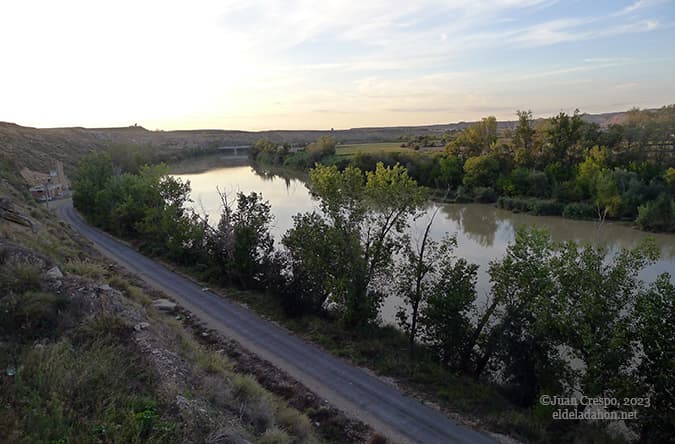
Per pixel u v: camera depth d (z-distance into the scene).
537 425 15.00
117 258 35.03
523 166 70.19
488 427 14.92
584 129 70.44
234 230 29.34
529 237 18.28
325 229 24.27
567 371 17.17
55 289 13.01
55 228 33.00
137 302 18.95
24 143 105.12
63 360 9.45
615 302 15.51
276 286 26.50
